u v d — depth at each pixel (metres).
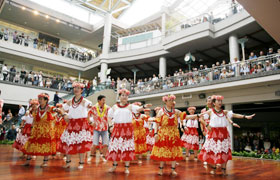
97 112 5.55
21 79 15.22
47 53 19.53
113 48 19.31
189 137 6.69
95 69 21.17
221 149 4.06
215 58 16.81
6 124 11.34
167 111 3.96
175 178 3.56
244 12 11.83
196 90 11.05
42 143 4.16
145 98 13.81
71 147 4.01
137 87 14.49
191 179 3.55
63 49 22.47
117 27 21.28
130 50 18.14
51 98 16.25
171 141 3.86
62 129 6.15
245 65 9.55
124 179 3.30
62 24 20.59
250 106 13.12
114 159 3.86
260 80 8.87
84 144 4.09
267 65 8.84
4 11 18.62
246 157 8.72
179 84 12.09
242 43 12.10
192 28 13.80
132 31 19.84
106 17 19.84
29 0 18.36
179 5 16.69
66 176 3.34
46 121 4.27
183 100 12.48
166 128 3.94
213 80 10.45
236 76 9.66
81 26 21.38
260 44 14.11
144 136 6.18
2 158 5.26
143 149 6.00
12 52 17.53
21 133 5.63
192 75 11.59
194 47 15.03
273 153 9.29
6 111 17.70
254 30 12.41
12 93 14.62
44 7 19.11
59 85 17.00
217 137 4.15
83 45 25.48
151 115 14.11
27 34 21.33
